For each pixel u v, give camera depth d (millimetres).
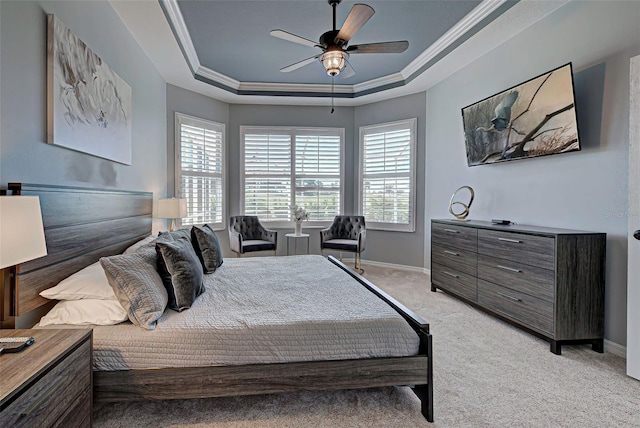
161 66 3822
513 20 2936
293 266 2926
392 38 3533
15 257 1163
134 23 2875
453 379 1950
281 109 5430
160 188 4047
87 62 2150
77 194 1958
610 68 2357
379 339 1649
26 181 1635
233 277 2529
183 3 2893
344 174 5566
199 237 2746
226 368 1551
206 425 1547
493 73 3498
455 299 3535
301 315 1719
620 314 2283
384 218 5238
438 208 4531
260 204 5449
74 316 1578
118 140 2664
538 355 2268
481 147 3496
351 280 2443
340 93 5109
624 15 2268
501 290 2793
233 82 4781
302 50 3812
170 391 1522
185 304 1810
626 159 2270
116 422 1554
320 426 1552
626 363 2064
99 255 2240
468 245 3221
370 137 5379
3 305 1462
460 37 3371
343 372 1611
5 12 1493
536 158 2965
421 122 4844
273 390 1581
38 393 1026
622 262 2283
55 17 1820
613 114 2342
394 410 1672
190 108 4699
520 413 1644
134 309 1583
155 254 1954
